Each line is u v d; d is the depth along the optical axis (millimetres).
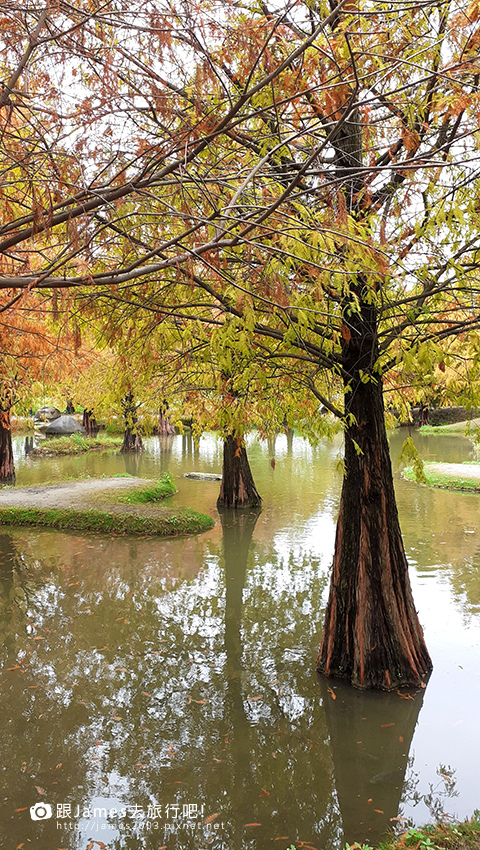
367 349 6543
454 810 5043
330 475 24672
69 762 5816
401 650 7047
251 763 5801
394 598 7086
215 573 11789
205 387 9289
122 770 5703
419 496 19281
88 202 2775
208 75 2797
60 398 25844
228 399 6449
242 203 3328
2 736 6262
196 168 3041
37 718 6613
